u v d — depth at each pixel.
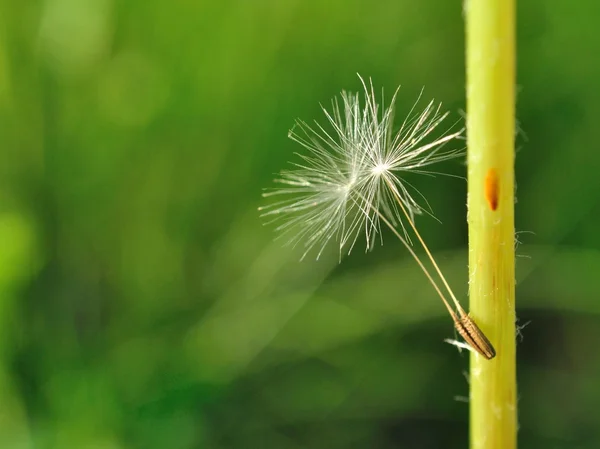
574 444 0.21
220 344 0.22
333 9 0.23
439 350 0.22
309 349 0.22
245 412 0.22
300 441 0.22
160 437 0.21
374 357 0.22
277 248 0.22
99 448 0.21
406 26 0.23
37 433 0.21
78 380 0.22
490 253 0.12
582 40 0.22
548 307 0.21
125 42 0.24
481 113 0.12
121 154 0.24
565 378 0.21
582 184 0.22
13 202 0.23
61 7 0.23
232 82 0.23
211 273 0.23
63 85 0.24
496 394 0.13
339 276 0.22
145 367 0.22
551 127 0.23
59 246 0.23
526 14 0.23
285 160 0.23
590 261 0.21
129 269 0.24
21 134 0.23
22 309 0.22
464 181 0.22
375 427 0.22
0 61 0.23
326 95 0.23
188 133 0.24
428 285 0.22
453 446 0.21
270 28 0.23
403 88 0.22
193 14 0.23
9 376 0.22
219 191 0.23
